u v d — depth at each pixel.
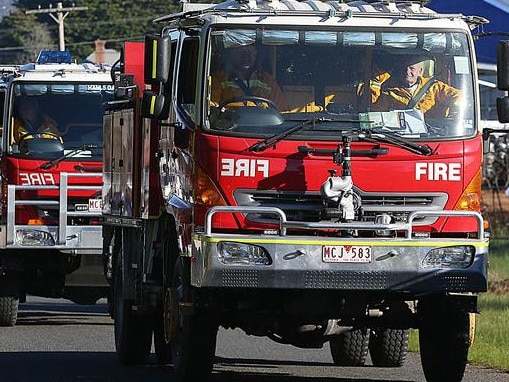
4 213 40.50
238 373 29.36
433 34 24.97
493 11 50.47
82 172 40.78
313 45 24.72
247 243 23.62
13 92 41.38
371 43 24.80
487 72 55.84
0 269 41.03
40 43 163.50
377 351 30.38
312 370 30.03
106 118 34.16
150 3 159.62
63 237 40.22
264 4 25.17
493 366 30.44
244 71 24.50
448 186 24.36
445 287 24.02
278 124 24.22
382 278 23.83
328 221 23.92
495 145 80.56
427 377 26.42
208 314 25.05
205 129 24.17
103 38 158.12
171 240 26.53
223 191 24.02
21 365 30.94
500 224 72.25
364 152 24.09
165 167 27.16
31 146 40.94
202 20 24.78
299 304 24.61
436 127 24.58
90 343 36.50
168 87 26.52
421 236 24.27
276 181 24.00
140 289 29.62
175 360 25.89
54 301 54.44
